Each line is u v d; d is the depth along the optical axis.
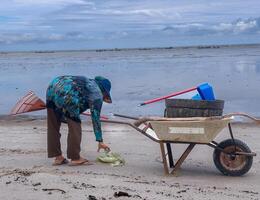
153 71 41.53
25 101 8.40
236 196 6.36
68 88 7.94
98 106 7.93
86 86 7.95
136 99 20.72
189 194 6.34
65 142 10.84
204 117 7.39
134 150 9.82
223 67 44.06
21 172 7.36
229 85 26.08
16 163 8.52
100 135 7.99
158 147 10.11
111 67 52.25
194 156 9.30
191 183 7.23
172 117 7.64
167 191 6.43
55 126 8.31
